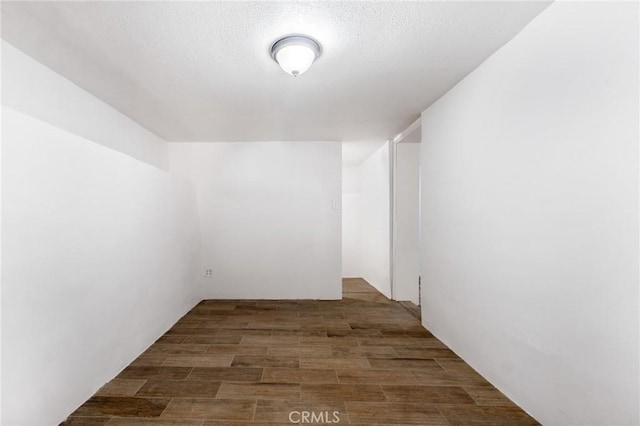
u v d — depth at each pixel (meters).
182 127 3.30
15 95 1.73
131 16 1.45
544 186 1.45
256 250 3.96
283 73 2.06
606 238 1.17
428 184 2.73
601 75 1.18
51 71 1.99
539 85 1.47
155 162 3.56
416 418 1.58
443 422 1.55
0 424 1.23
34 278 1.39
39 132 1.43
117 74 2.06
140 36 1.62
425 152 2.79
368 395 1.78
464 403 1.70
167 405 1.68
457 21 1.51
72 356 1.62
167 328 2.84
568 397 1.34
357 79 2.16
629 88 1.09
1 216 1.24
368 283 5.01
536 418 1.52
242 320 3.11
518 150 1.62
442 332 2.52
